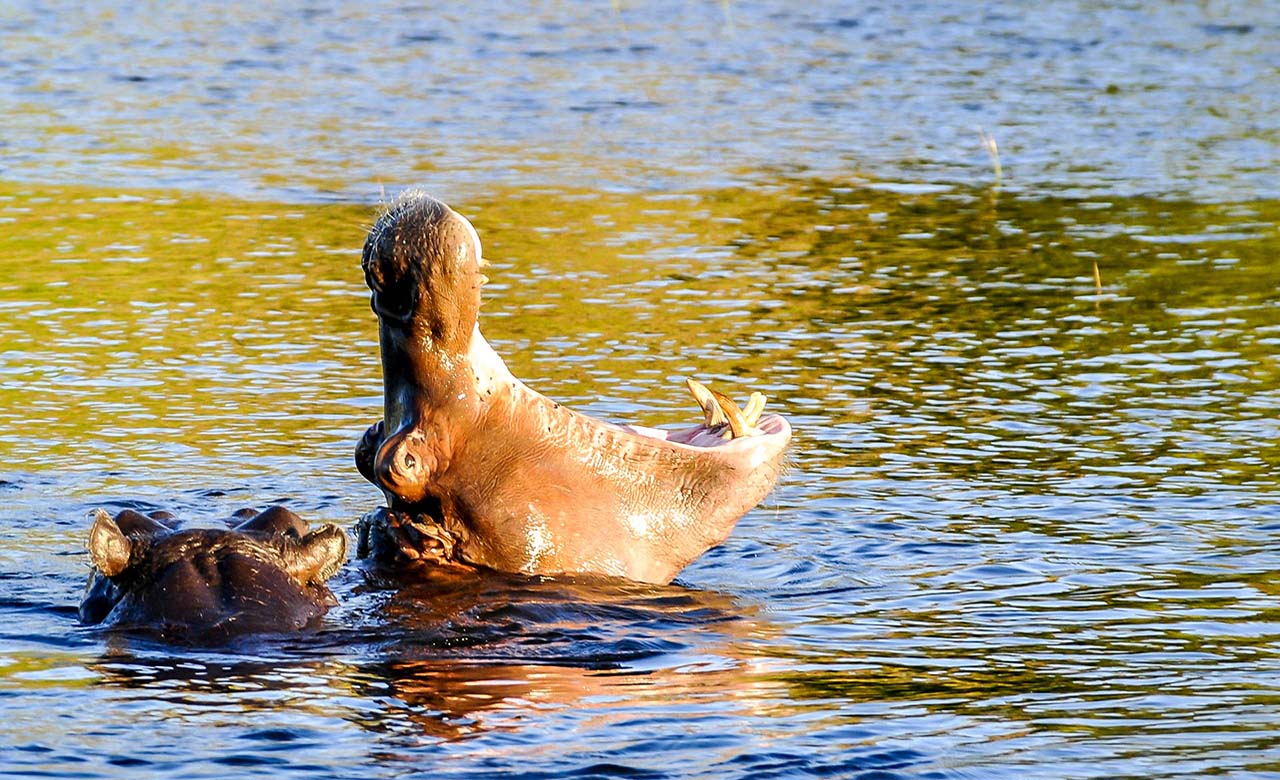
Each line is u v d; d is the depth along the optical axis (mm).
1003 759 24594
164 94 109375
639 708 26328
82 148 91188
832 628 30938
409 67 122312
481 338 32312
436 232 30891
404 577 32156
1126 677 28312
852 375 53031
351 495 39781
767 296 63969
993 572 34656
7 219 74250
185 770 23516
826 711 26438
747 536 37281
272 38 135125
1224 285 66438
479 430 32281
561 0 159250
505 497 32406
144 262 67500
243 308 60719
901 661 29094
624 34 138625
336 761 23875
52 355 53875
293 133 97000
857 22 145875
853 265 69688
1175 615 31797
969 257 71438
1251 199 83438
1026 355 55812
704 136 98938
